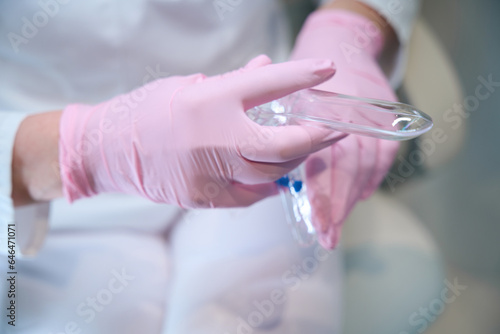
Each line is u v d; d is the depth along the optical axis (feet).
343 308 1.84
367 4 2.00
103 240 1.97
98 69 1.89
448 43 2.24
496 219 2.12
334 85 1.71
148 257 1.95
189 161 1.56
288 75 1.47
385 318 1.86
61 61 1.85
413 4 2.02
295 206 1.70
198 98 1.53
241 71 1.60
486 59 2.21
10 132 1.66
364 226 2.02
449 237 2.11
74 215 1.95
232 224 1.93
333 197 1.64
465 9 2.23
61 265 1.88
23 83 1.89
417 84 2.17
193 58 1.97
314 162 1.64
